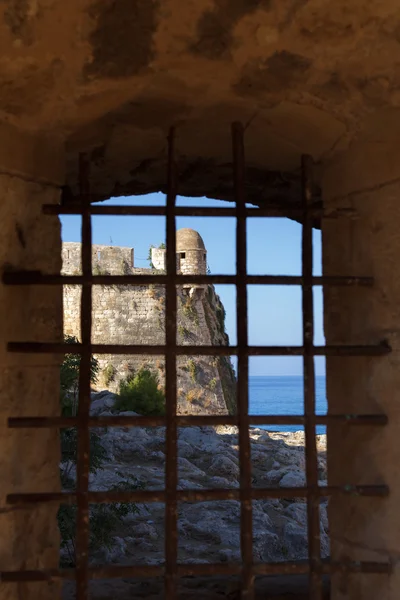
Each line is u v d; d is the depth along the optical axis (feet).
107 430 33.58
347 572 6.98
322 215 7.52
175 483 6.93
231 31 6.31
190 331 87.40
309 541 7.01
